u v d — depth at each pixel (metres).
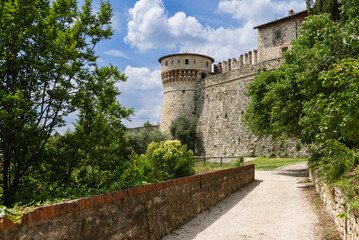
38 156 6.15
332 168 6.85
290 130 15.00
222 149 44.06
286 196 11.89
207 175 9.89
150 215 6.02
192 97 51.69
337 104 5.17
